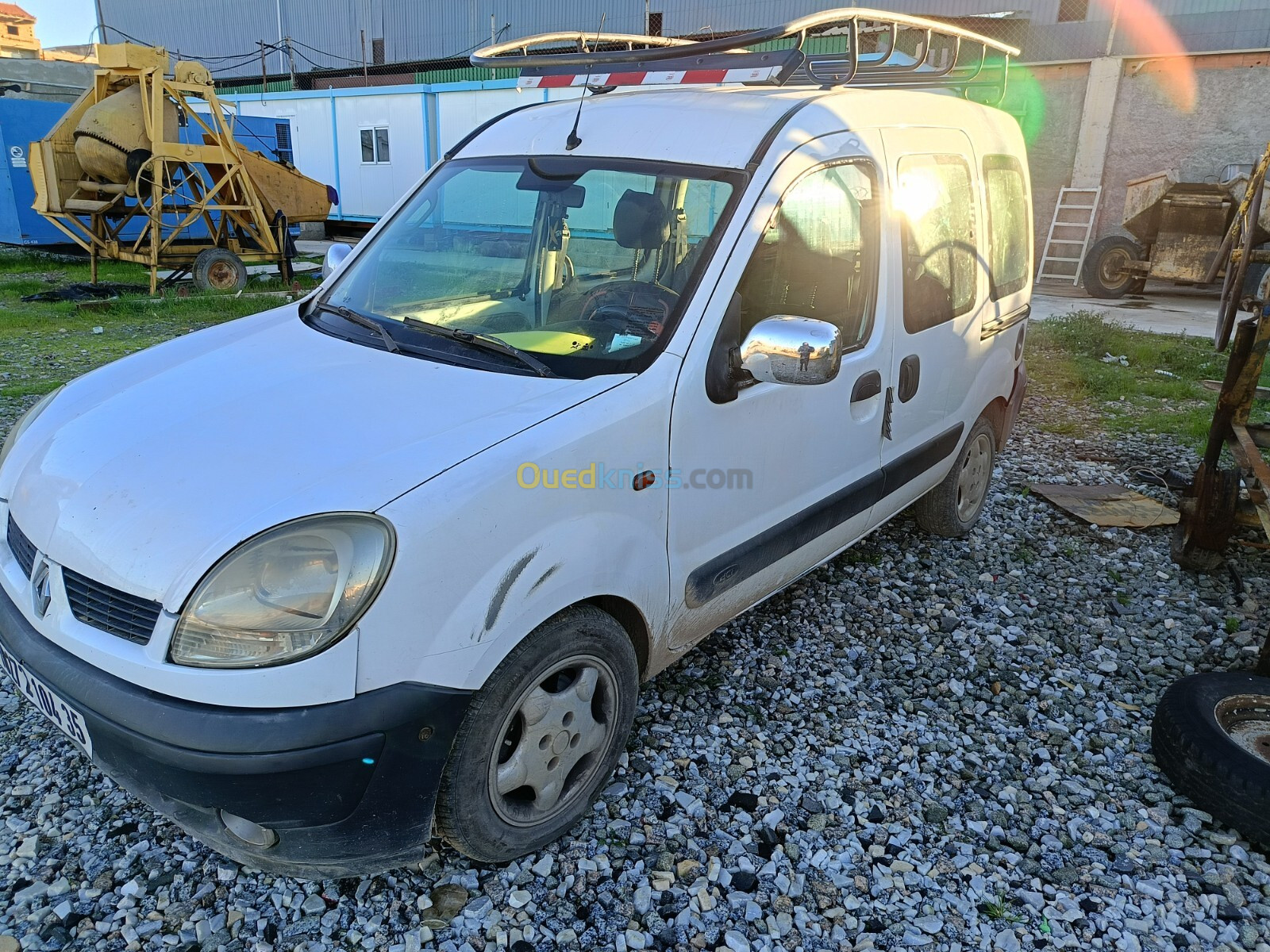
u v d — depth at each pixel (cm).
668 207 283
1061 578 443
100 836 252
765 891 246
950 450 423
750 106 308
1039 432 685
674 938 229
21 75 1956
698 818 270
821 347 241
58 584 214
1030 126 1538
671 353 257
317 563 196
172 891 236
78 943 220
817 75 410
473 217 319
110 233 1312
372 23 2605
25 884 236
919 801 284
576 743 250
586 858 253
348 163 2094
